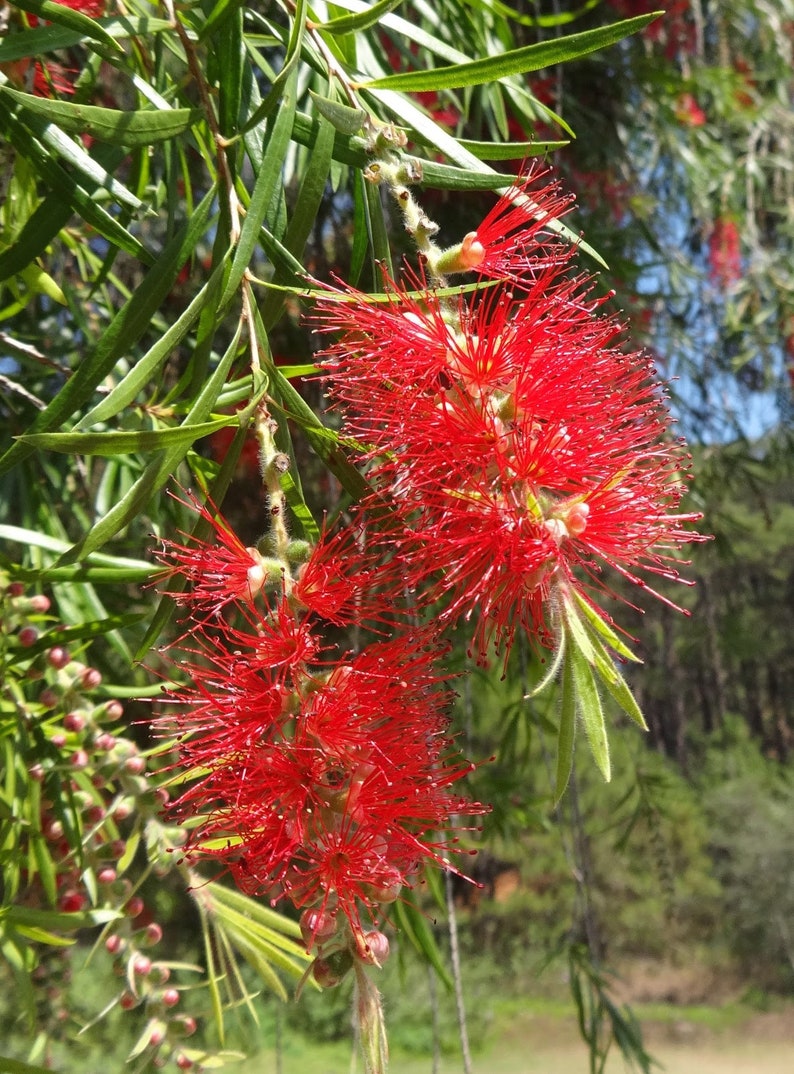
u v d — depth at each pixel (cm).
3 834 24
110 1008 25
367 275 36
